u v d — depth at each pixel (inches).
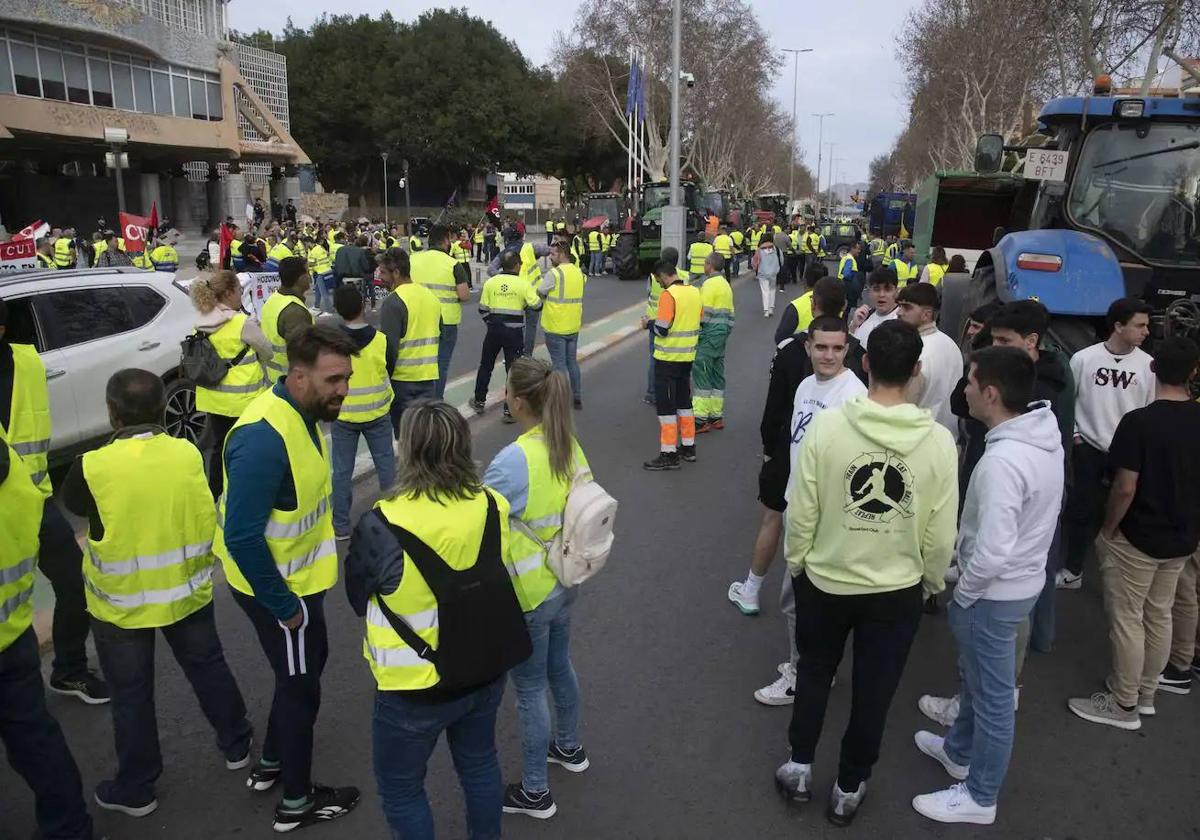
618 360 538.3
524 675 131.2
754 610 202.7
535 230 2508.6
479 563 106.2
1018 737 157.9
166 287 306.5
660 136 2140.7
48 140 1314.0
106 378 279.0
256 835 132.3
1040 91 1120.8
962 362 206.7
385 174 2159.2
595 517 126.0
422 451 104.8
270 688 170.9
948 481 123.0
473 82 2426.2
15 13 1180.5
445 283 362.3
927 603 205.9
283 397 125.0
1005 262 259.1
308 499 125.8
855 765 131.0
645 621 200.4
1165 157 280.8
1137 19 520.4
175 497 132.2
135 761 134.0
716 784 144.5
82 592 164.4
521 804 135.7
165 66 1481.3
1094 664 183.3
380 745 107.4
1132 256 281.4
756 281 1122.0
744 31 2003.0
